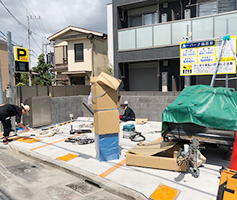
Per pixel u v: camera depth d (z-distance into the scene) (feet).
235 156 12.15
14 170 15.23
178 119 14.73
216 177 12.63
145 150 15.30
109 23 40.96
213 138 13.71
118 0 36.63
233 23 27.22
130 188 11.40
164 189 11.19
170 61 36.09
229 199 8.21
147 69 40.11
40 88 31.63
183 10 35.12
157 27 32.58
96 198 11.24
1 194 11.59
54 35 59.41
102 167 14.62
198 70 24.27
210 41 23.35
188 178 12.53
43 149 19.26
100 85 15.14
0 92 25.25
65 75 60.23
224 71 22.82
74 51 56.03
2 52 76.28
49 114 31.12
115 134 16.08
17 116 21.61
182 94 17.07
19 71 26.71
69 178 13.79
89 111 37.04
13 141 22.50
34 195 11.48
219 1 31.37
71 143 21.09
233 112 13.37
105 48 59.57
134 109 33.27
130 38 35.17
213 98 14.66
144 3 36.29
